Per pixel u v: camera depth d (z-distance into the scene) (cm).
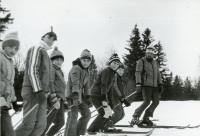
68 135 438
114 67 505
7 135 292
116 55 507
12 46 313
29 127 348
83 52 460
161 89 690
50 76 389
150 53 671
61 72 477
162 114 930
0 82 302
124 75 2922
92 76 3431
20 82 2012
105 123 546
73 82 442
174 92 3195
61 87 464
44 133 438
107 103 499
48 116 434
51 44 399
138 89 657
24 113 352
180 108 1142
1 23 2459
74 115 443
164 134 544
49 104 414
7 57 312
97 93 505
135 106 1236
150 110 668
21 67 2691
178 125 678
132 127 650
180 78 3306
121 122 736
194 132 569
